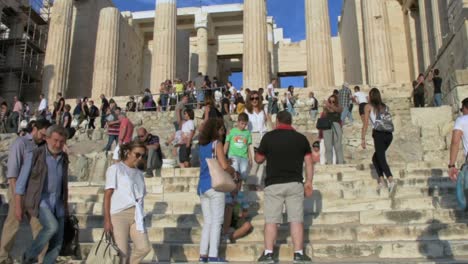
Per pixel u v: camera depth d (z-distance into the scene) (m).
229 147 8.30
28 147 6.30
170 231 7.37
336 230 6.91
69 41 30.23
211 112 11.50
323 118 11.62
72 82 33.16
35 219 6.28
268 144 6.20
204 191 6.21
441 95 16.23
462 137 6.69
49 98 28.17
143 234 5.45
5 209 8.41
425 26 23.80
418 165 10.61
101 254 5.22
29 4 33.72
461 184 6.25
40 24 35.75
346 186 8.89
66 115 18.05
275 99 19.83
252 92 10.39
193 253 6.64
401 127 13.94
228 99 18.33
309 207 7.98
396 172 9.79
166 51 29.53
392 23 28.59
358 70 29.23
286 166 6.05
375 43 24.72
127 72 35.34
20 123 20.53
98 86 29.39
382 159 8.44
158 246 6.75
